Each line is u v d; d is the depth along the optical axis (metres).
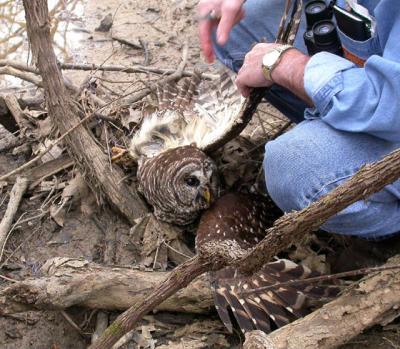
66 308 1.06
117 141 1.37
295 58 0.97
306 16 1.03
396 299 0.91
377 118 0.86
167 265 1.18
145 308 0.80
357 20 0.90
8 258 1.20
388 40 0.85
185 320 1.08
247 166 1.34
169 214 1.23
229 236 1.16
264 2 1.20
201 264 0.77
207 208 1.22
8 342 1.08
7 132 1.47
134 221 1.23
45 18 1.13
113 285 1.04
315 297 1.00
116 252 1.21
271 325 1.02
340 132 0.93
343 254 1.09
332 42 0.99
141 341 1.05
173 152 1.25
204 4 1.12
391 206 0.96
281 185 0.98
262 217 1.22
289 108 1.24
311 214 0.68
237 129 1.18
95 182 1.25
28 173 1.33
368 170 0.66
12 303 1.02
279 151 0.96
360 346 0.98
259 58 1.01
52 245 1.24
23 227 1.26
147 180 1.24
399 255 0.96
